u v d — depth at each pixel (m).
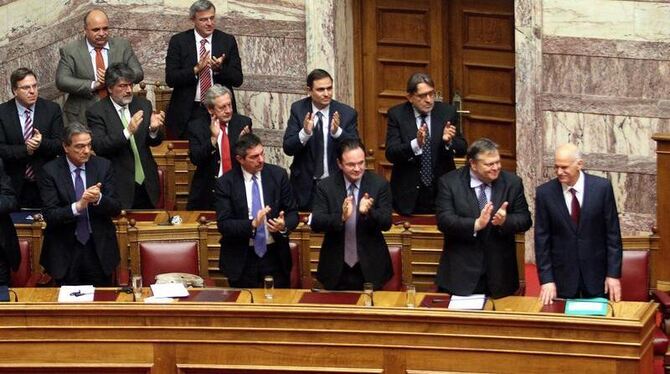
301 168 17.52
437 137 17.05
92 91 18.61
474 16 19.91
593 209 14.66
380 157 20.56
